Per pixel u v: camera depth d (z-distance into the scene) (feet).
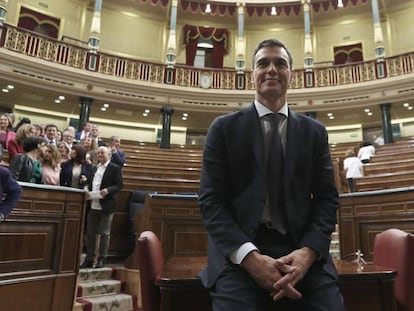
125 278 14.26
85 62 37.17
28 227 10.21
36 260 10.36
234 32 50.70
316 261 4.31
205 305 4.70
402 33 45.16
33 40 34.01
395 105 38.09
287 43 49.83
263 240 4.42
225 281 4.06
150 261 5.15
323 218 4.55
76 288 11.51
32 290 10.13
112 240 17.65
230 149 4.66
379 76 37.70
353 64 39.29
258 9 48.60
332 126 45.03
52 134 18.22
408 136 41.34
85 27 45.39
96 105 39.81
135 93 38.88
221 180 4.59
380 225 13.03
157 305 4.99
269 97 4.90
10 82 33.60
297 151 4.70
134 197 18.70
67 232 11.34
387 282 5.49
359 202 13.66
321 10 47.80
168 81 40.60
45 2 42.78
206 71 41.88
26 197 10.17
